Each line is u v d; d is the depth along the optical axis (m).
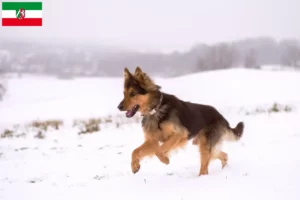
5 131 15.94
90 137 12.91
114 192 5.77
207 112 7.49
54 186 6.68
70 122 18.11
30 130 15.95
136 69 6.66
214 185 5.72
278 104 17.11
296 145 8.35
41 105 31.58
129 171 7.66
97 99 32.34
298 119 12.35
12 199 5.93
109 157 9.42
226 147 9.38
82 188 6.20
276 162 6.89
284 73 35.16
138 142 11.16
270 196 4.91
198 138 7.40
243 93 24.53
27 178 7.88
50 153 10.80
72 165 8.89
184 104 7.12
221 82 31.19
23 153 11.13
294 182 5.41
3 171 8.76
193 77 36.88
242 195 5.06
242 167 6.96
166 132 6.59
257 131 11.25
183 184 5.98
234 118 14.09
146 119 6.72
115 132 13.32
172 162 8.28
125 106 6.53
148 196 5.44
